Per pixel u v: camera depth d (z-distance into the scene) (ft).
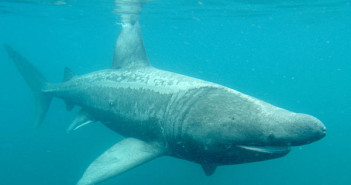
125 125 20.20
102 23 104.17
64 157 64.85
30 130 86.58
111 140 62.23
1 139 79.61
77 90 26.30
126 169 15.19
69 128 25.44
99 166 15.62
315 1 64.34
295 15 84.28
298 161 70.13
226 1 62.03
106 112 22.06
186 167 58.85
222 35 159.02
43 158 65.36
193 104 14.82
